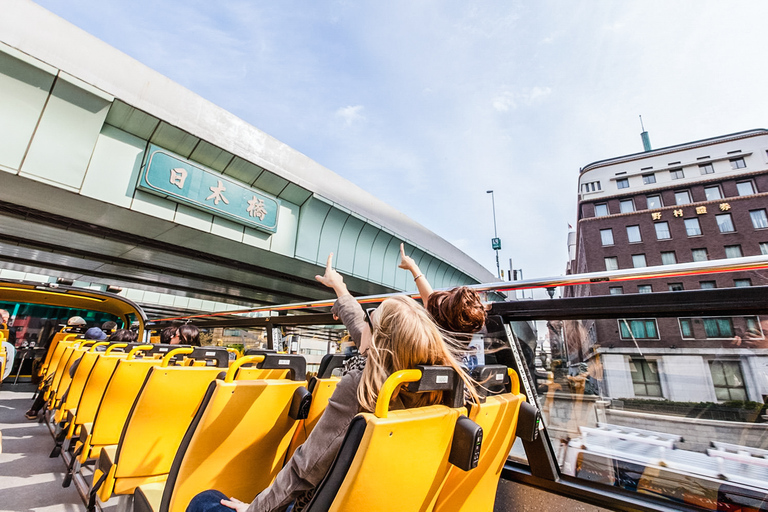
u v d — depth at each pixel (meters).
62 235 10.23
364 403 0.95
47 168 7.01
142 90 7.90
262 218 10.92
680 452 1.72
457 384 1.05
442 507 1.15
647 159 39.03
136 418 2.12
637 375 1.84
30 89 6.70
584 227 40.19
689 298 1.54
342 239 13.44
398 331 1.02
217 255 12.08
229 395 1.51
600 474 1.91
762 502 1.53
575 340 2.02
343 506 0.79
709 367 1.63
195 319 7.31
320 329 4.47
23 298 8.79
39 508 2.87
